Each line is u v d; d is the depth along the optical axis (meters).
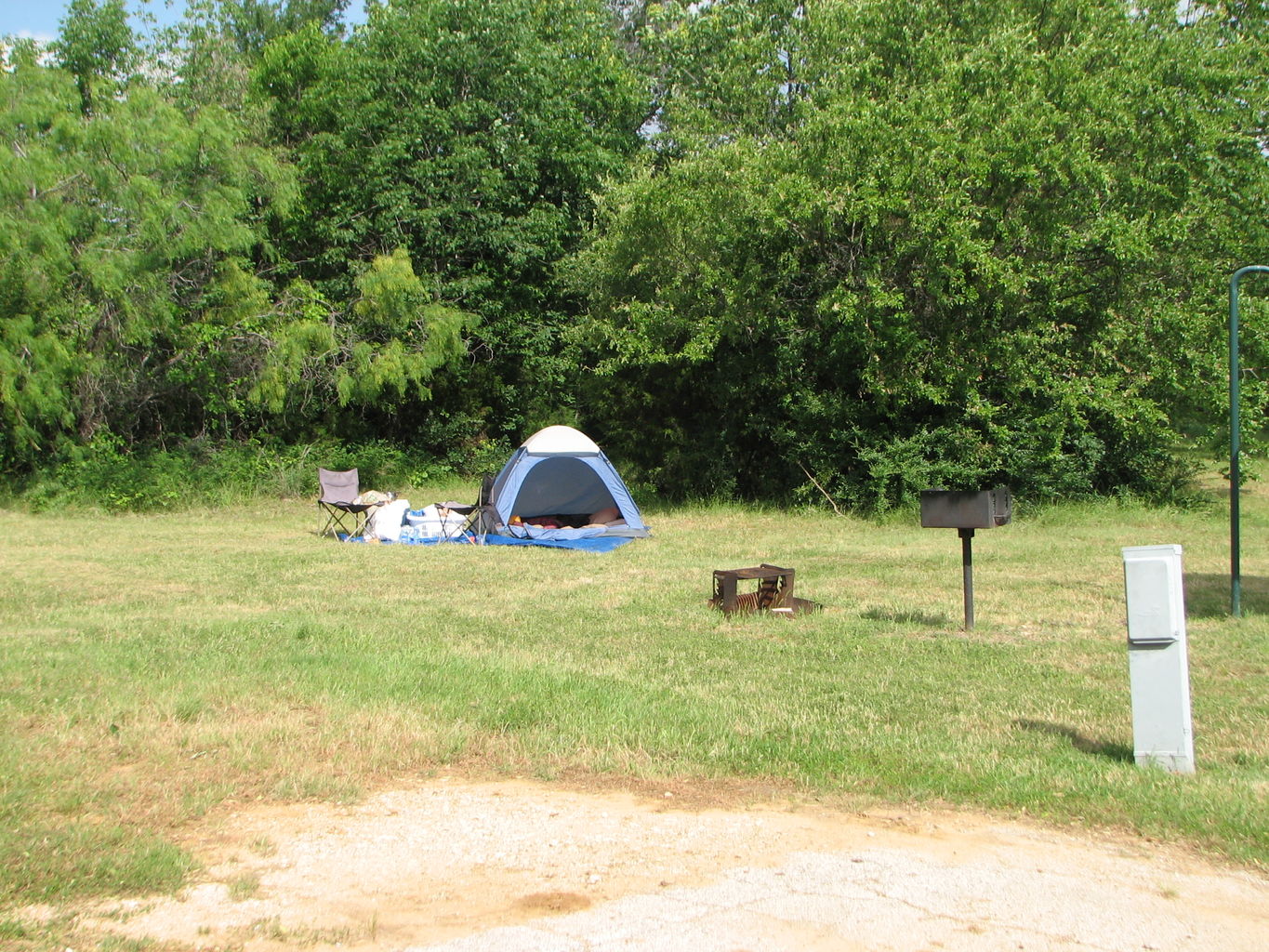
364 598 11.10
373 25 24.77
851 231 18.28
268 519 19.67
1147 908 3.95
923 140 16.92
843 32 19.06
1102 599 10.95
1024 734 6.20
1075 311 18.08
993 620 9.85
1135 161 17.50
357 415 25.25
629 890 4.10
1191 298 17.95
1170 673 5.54
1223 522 17.92
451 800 5.12
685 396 22.09
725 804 5.10
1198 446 21.88
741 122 21.75
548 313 25.20
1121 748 5.95
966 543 9.41
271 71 25.97
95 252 19.91
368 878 4.21
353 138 23.91
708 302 19.61
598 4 28.73
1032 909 3.93
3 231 19.06
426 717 6.36
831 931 3.74
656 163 26.03
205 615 9.93
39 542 15.94
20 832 4.50
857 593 11.41
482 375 25.55
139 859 4.25
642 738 6.03
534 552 14.91
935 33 18.19
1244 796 5.06
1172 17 19.28
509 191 24.47
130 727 6.07
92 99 23.95
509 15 24.19
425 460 25.45
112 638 8.67
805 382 19.92
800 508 19.83
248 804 5.03
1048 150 16.42
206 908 3.91
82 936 3.64
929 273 17.27
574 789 5.31
